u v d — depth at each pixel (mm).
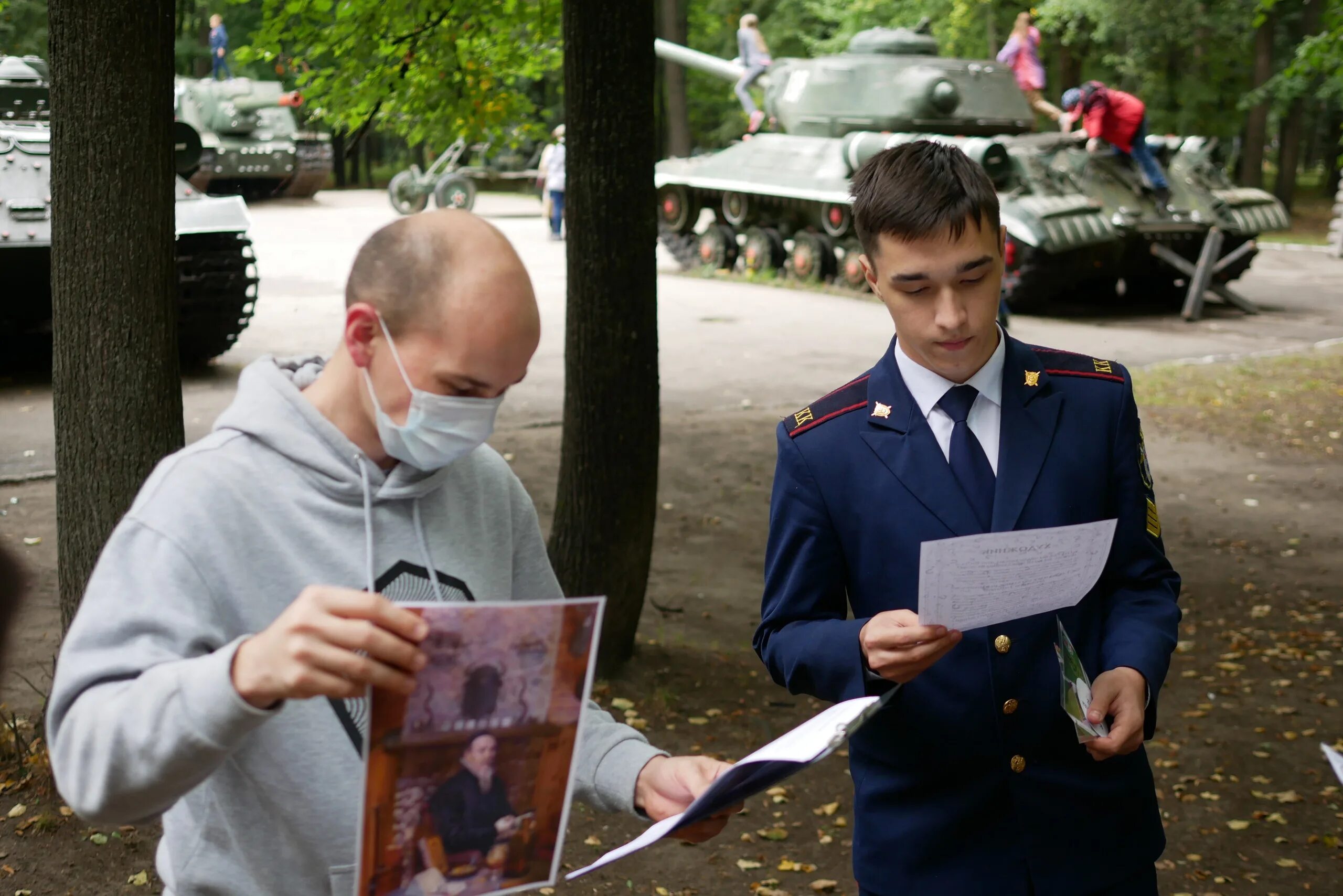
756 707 5754
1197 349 15164
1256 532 8523
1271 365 13961
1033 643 2322
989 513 2352
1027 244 16344
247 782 1746
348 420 1769
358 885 1532
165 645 1599
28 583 865
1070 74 31250
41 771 4504
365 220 28094
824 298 18578
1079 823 2314
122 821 1573
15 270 11500
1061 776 2326
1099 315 18156
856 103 19297
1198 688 6102
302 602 1436
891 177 2223
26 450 9328
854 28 30859
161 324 4258
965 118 19016
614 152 5309
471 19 7805
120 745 1486
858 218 2289
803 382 12773
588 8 5160
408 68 7863
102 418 4230
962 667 2332
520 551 2064
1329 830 4734
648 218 5461
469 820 1572
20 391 11383
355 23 7555
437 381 1665
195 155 11500
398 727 1504
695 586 7461
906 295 2234
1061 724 2328
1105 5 26094
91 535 4297
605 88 5230
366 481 1744
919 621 2059
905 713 2365
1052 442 2355
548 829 1626
